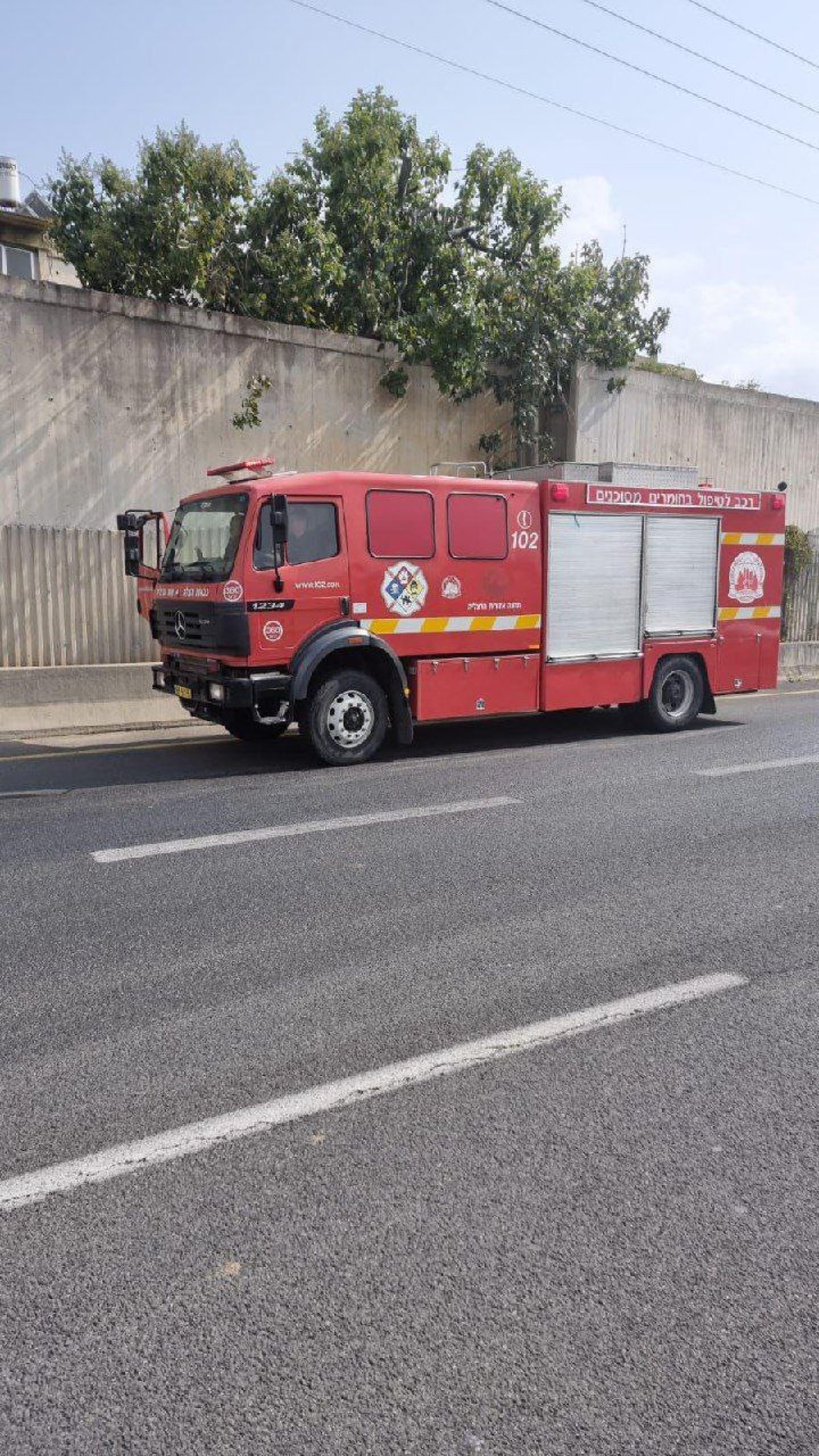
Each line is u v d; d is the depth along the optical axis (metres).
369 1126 3.18
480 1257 2.58
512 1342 2.29
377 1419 2.08
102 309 13.32
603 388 18.06
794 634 18.12
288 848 6.33
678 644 11.11
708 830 6.77
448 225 17.03
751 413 20.44
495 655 9.95
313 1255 2.58
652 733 11.12
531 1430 2.06
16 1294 2.44
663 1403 2.13
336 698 9.06
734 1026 3.90
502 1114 3.26
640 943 4.72
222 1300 2.42
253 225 15.55
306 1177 2.92
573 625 10.37
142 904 5.26
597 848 6.32
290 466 15.10
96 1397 2.14
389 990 4.19
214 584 8.62
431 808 7.43
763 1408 2.12
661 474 11.19
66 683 11.27
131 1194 2.83
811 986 4.28
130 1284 2.48
